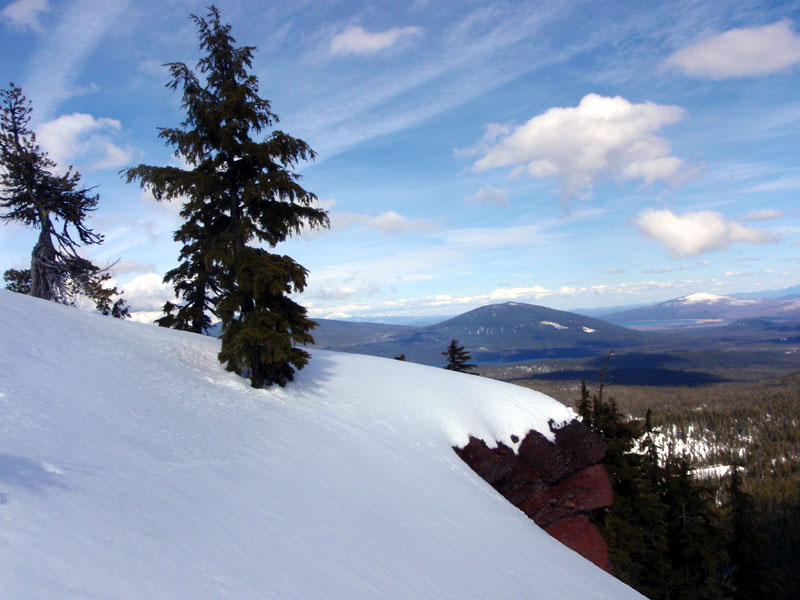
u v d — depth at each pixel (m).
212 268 14.63
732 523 31.06
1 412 6.42
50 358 9.98
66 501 4.57
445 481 11.85
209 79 14.95
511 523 11.23
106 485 5.30
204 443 8.22
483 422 17.00
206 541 4.86
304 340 13.97
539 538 11.07
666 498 27.36
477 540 8.88
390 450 12.09
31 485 4.64
